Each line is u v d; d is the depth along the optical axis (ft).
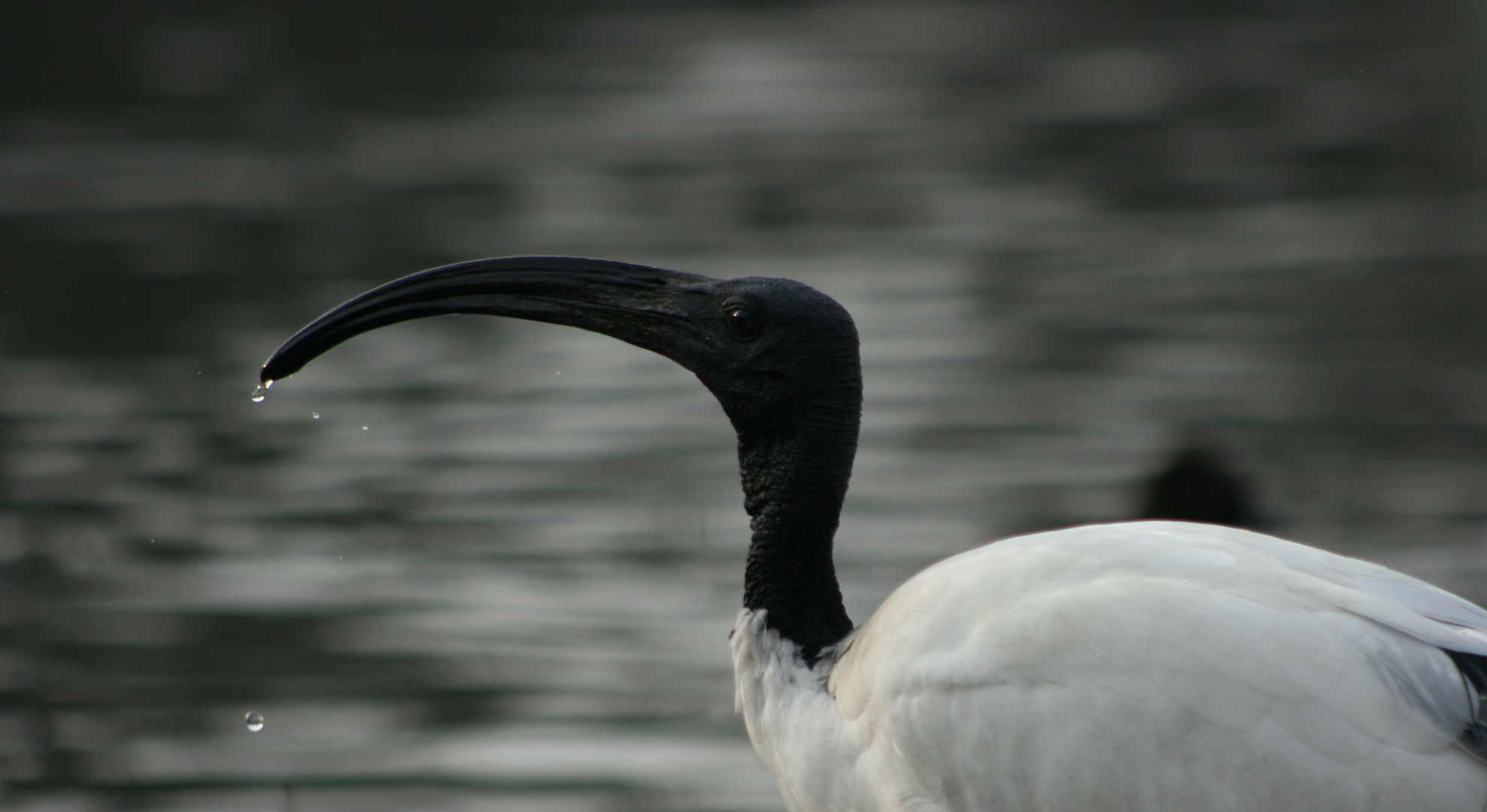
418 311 20.80
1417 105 120.37
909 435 51.49
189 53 141.18
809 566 19.83
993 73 138.10
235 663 37.04
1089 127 114.11
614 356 60.85
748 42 152.46
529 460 49.98
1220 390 55.67
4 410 55.83
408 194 92.94
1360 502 44.47
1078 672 16.74
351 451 51.11
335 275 74.33
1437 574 39.96
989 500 45.47
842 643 19.39
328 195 92.94
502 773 32.17
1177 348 61.11
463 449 50.96
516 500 46.57
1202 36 155.74
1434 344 60.75
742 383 19.86
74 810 31.71
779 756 19.26
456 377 58.59
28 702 35.55
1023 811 16.94
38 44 144.05
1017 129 113.60
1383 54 143.43
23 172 99.76
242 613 39.73
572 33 155.22
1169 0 176.35
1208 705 16.17
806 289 19.98
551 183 95.50
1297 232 82.12
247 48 144.46
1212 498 38.06
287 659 37.35
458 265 20.85
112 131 112.16
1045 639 16.97
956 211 87.30
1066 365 58.90
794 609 19.74
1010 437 50.93
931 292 70.03
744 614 19.97
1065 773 16.65
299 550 43.37
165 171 99.76
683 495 46.68
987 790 17.12
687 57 143.33
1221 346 61.26
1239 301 68.39
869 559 41.47
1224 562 17.04
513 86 129.39
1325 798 15.80
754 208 88.43
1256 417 52.37
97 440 52.65
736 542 43.14
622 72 135.54
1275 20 163.32
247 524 45.14
